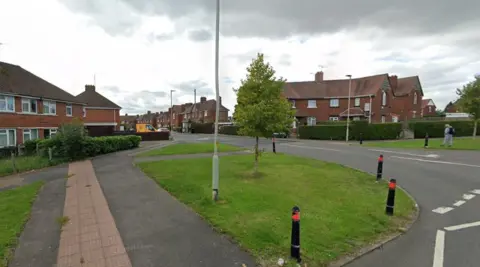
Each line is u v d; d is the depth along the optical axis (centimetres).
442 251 444
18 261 404
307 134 3388
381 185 868
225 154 1695
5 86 2081
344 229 519
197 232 500
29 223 554
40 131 2394
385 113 4006
